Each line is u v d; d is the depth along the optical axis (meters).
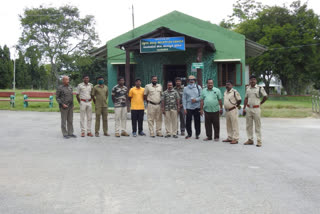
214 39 17.50
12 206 3.97
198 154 7.17
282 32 38.22
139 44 15.11
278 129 11.64
